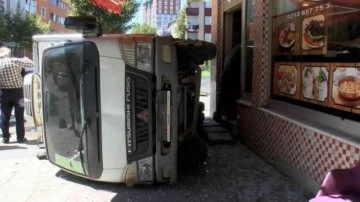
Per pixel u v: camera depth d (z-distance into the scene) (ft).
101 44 17.06
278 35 21.88
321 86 17.43
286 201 16.62
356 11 15.21
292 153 19.02
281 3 21.56
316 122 17.69
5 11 144.56
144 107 17.43
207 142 26.25
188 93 20.39
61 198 16.84
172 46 17.22
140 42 17.04
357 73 15.03
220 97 31.22
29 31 132.16
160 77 17.19
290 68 20.36
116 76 17.13
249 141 25.12
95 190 17.80
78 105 17.70
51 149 19.42
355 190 11.32
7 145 26.07
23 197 16.92
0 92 26.03
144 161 17.70
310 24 18.39
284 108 20.99
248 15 26.94
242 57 27.48
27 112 25.85
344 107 15.76
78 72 17.47
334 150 15.44
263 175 19.90
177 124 17.88
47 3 216.13
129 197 17.03
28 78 25.35
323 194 11.31
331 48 16.72
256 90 23.77
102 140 17.51
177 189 17.99
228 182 18.92
